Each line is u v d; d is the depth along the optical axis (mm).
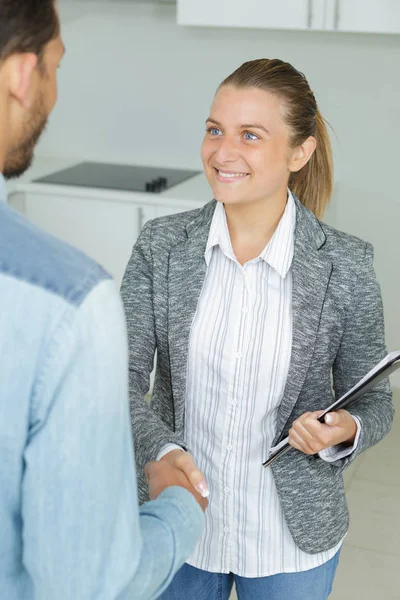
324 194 1668
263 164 1446
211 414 1550
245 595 1614
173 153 4156
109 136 4227
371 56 3701
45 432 771
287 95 1449
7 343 757
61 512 785
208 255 1546
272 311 1516
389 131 3768
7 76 807
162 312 1564
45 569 799
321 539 1540
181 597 1644
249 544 1561
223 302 1532
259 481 1544
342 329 1535
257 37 3838
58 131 4297
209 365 1531
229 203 1475
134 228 3699
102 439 791
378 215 3883
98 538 807
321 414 1400
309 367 1521
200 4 3492
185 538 938
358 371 1543
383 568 2730
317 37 3748
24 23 790
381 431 1497
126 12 3992
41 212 3812
